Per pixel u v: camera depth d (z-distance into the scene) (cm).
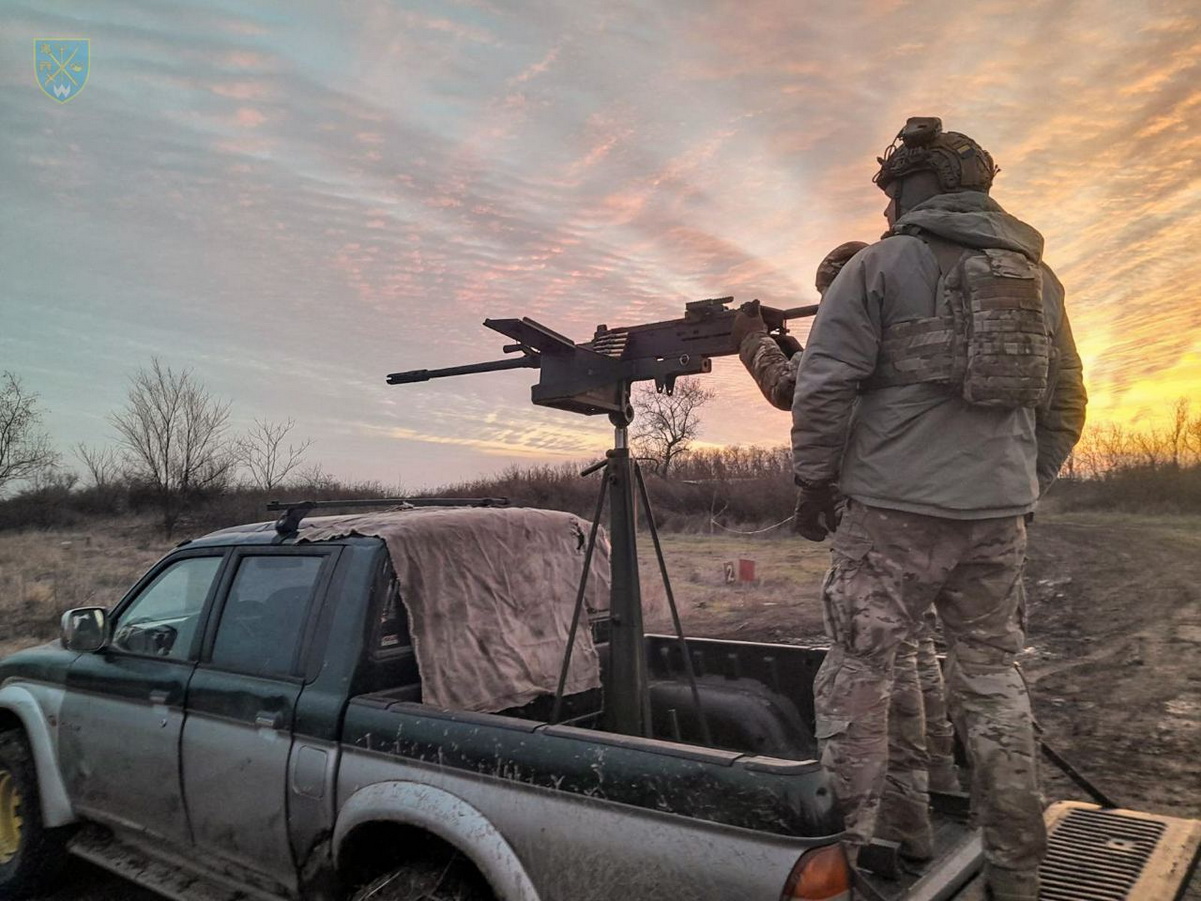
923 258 233
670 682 382
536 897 216
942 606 246
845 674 236
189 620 352
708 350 309
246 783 297
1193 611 986
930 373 226
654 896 198
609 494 340
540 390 346
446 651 305
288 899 290
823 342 237
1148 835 278
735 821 191
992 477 228
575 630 322
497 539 342
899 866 243
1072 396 270
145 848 349
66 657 393
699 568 1595
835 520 266
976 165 247
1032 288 227
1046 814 300
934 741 297
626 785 208
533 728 234
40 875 394
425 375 398
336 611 297
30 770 397
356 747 266
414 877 247
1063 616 1030
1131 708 634
